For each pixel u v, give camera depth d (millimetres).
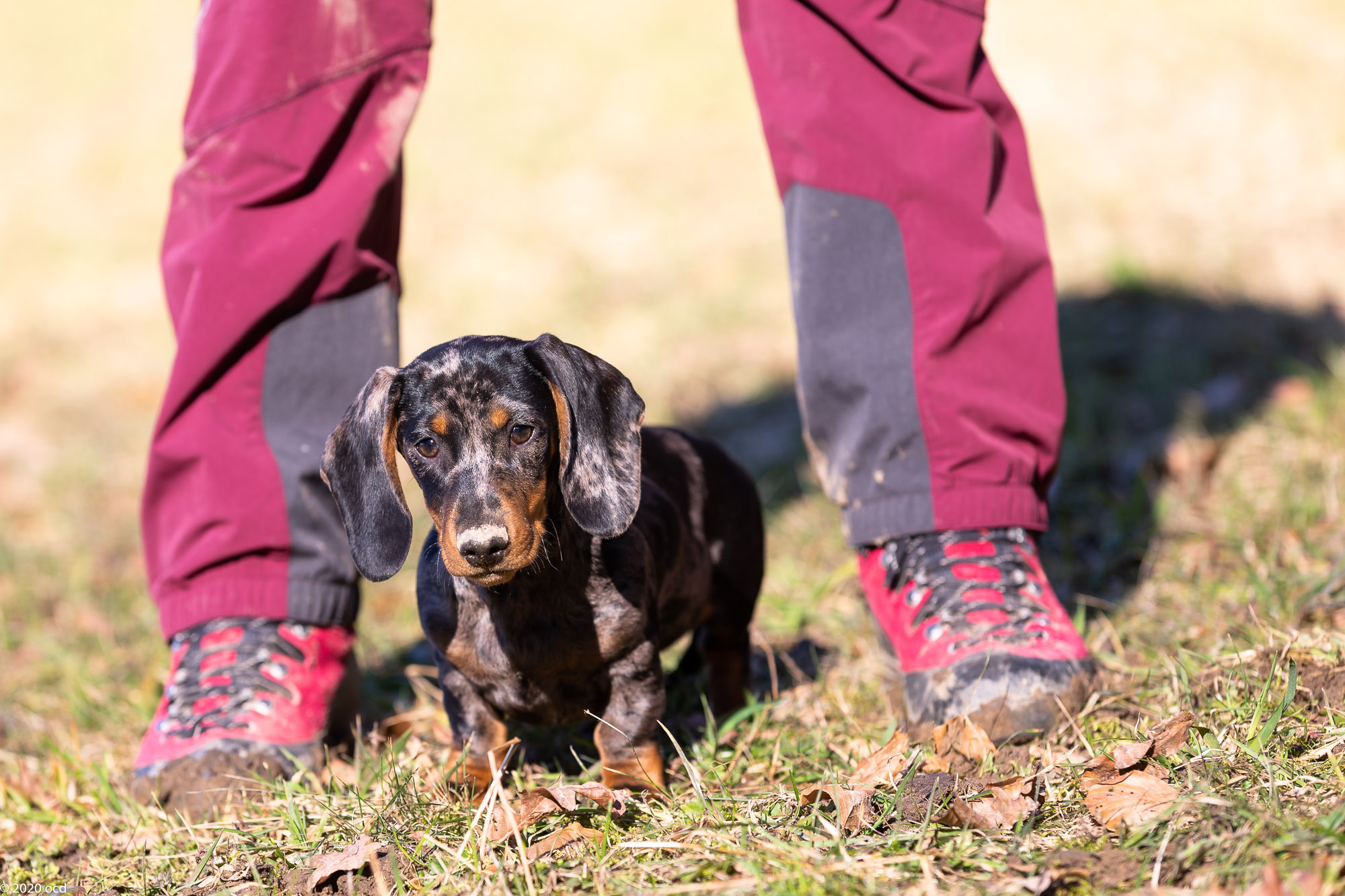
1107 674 3887
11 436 8367
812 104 3746
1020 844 2840
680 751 3309
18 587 6211
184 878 3227
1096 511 5402
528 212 11344
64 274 11320
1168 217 8789
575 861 2980
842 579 5176
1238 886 2545
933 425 3678
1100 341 7129
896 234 3715
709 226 10492
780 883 2717
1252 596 4219
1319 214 8328
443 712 4195
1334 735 3062
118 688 4895
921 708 3578
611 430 3166
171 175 13570
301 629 3854
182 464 3887
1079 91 11430
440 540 2992
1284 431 5637
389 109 3873
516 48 16094
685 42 15516
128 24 19047
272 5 3750
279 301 3811
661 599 3529
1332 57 11039
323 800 3426
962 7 3775
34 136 15133
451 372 3096
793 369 7863
